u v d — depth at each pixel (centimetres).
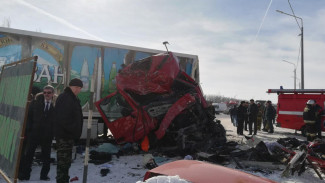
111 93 930
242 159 709
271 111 1598
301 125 1484
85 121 906
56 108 433
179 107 786
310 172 657
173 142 848
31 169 557
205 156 703
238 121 1420
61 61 889
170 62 864
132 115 784
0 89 498
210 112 877
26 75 384
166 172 292
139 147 827
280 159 687
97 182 527
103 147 788
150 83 834
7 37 818
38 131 515
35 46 855
